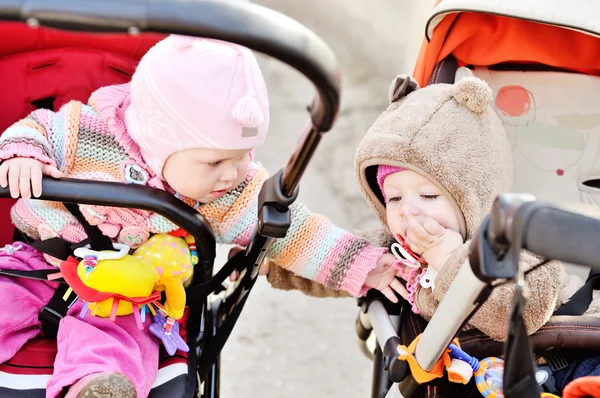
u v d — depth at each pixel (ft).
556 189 5.28
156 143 4.07
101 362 3.89
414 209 4.35
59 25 2.58
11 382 3.97
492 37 5.05
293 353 7.80
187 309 4.60
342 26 12.11
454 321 3.22
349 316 8.22
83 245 4.31
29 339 4.25
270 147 9.87
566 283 4.78
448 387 4.10
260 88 3.95
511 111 5.27
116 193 3.73
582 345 4.17
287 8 12.40
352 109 10.59
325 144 10.03
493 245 2.60
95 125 4.40
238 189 4.65
